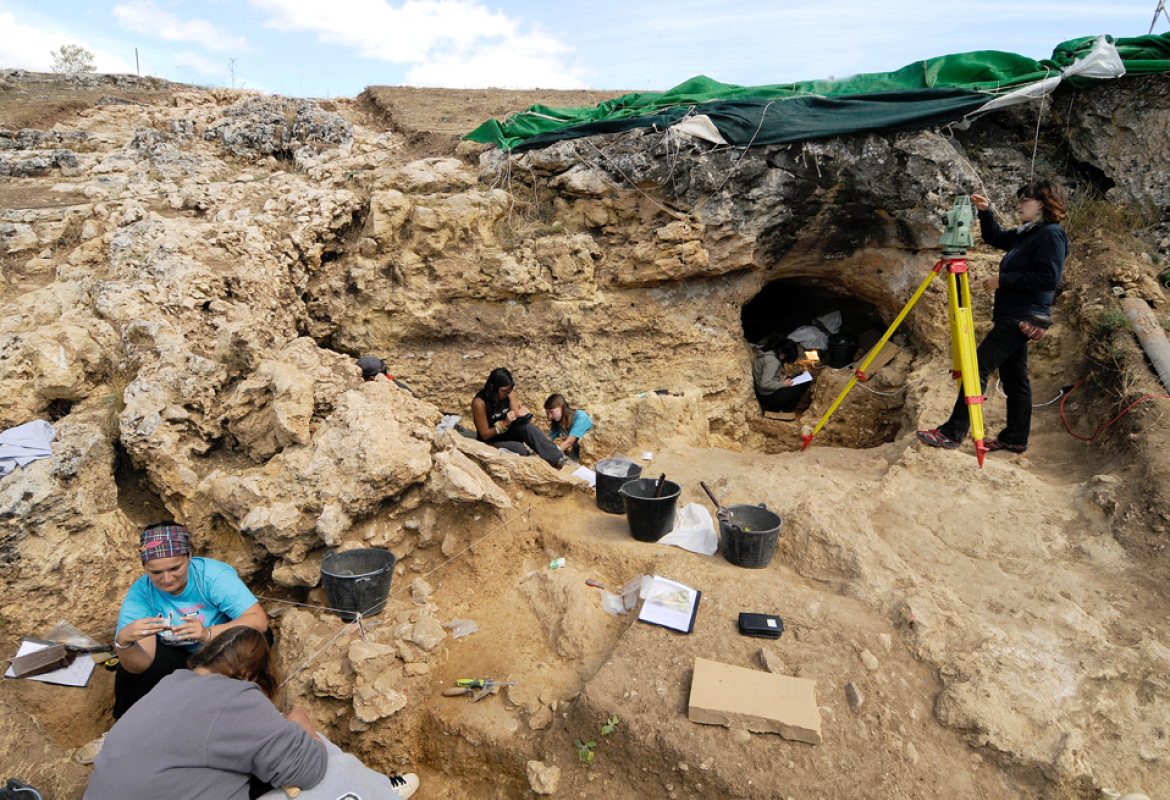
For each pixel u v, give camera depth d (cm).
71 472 377
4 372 412
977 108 639
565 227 702
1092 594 385
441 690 365
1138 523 415
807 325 867
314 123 790
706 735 312
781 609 374
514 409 591
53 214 573
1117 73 615
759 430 790
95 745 316
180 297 485
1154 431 455
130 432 409
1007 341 485
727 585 394
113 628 380
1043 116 659
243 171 750
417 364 685
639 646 357
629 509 445
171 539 323
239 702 235
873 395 727
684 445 632
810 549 424
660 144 648
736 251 697
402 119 880
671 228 673
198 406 448
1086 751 308
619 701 327
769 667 337
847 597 394
